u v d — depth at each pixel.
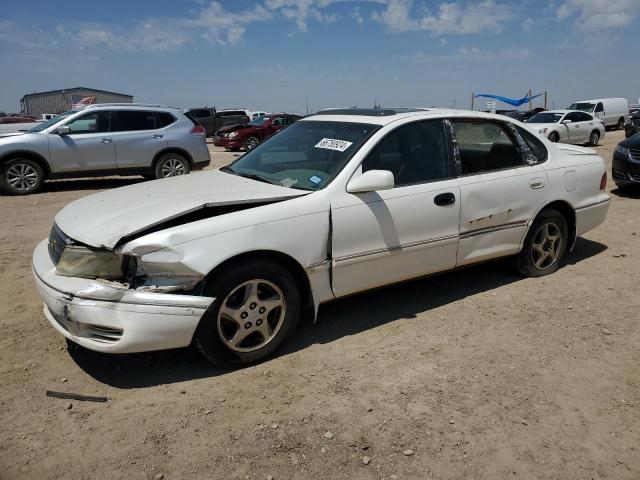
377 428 3.06
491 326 4.34
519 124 5.14
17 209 9.26
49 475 2.67
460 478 2.70
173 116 12.43
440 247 4.43
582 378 3.59
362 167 4.06
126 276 3.32
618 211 8.36
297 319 3.85
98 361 3.77
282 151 4.62
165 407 3.23
